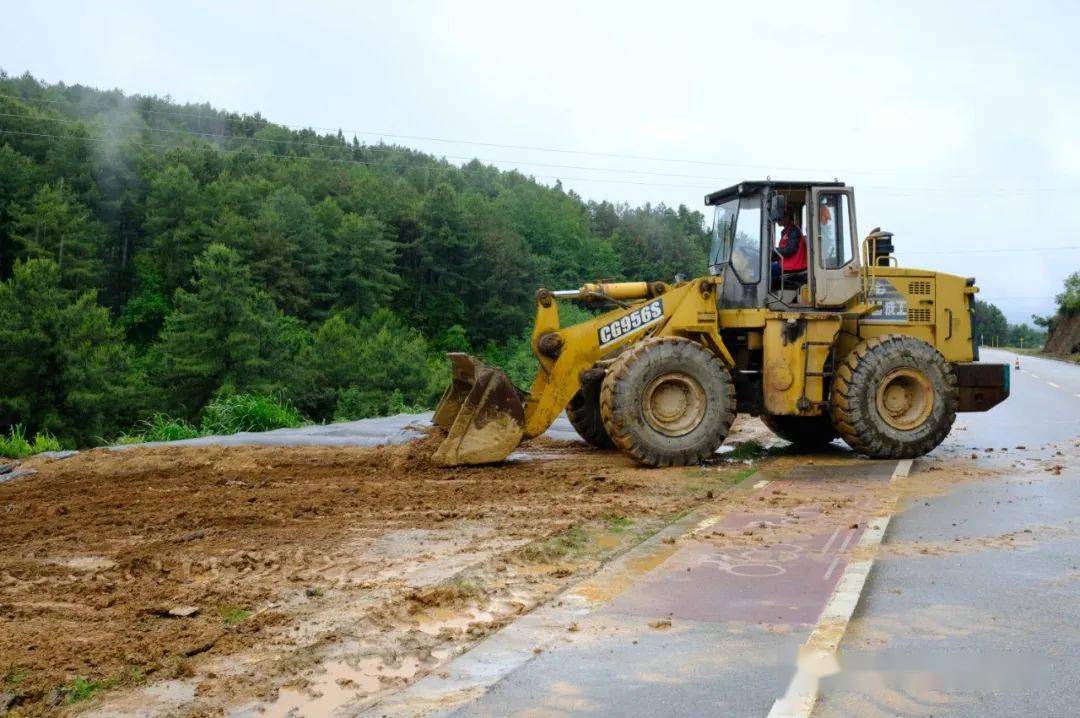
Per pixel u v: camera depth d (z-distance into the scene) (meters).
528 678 3.89
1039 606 4.82
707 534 6.47
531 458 10.48
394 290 97.50
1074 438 12.54
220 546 6.31
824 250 10.54
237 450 10.70
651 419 9.73
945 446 11.69
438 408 10.51
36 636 4.51
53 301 49.03
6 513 7.59
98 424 48.09
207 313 53.31
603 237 136.38
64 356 47.41
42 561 6.01
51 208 83.38
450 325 97.00
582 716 3.52
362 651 4.27
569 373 10.08
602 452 11.02
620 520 7.07
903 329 10.91
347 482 8.82
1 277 85.44
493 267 101.31
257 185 105.44
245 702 3.72
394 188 123.88
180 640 4.43
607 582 5.30
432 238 98.94
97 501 8.02
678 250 121.62
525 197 133.62
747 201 10.73
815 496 7.96
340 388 57.50
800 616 4.66
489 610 4.88
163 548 6.29
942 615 4.69
